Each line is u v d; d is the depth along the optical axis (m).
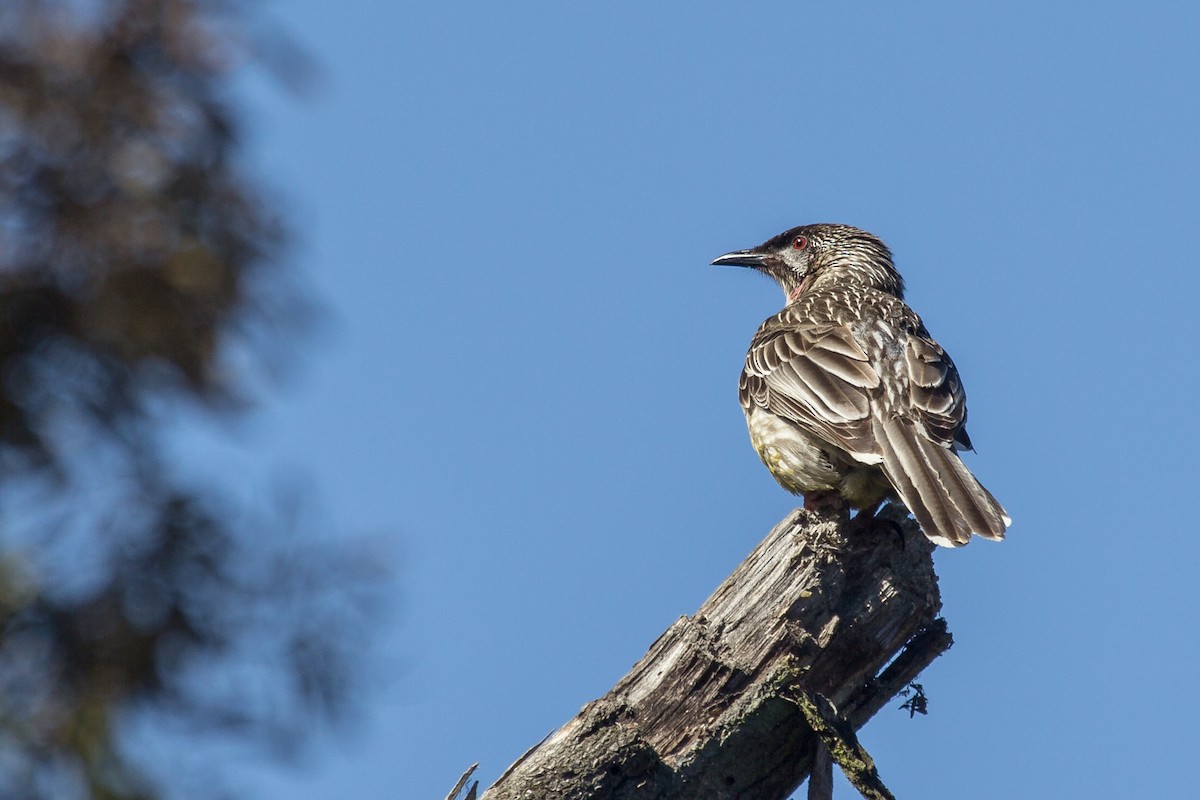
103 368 4.57
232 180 4.70
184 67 4.63
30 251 4.53
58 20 4.57
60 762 4.45
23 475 4.49
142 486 4.58
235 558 4.63
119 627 4.51
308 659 4.65
